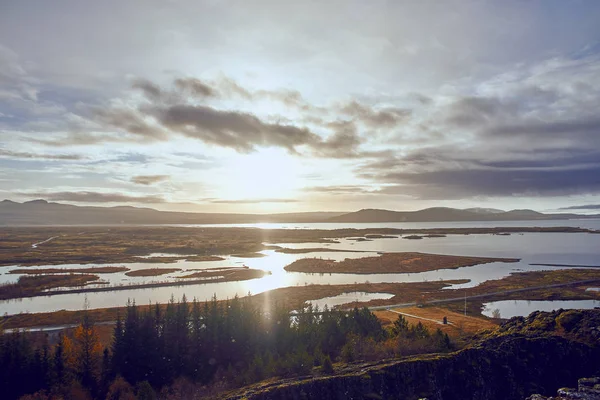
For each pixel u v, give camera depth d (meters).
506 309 182.38
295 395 78.56
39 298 198.12
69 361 98.69
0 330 122.56
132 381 99.44
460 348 100.25
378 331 116.31
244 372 97.38
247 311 119.31
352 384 81.25
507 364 90.31
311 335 112.88
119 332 106.50
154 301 189.50
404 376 85.44
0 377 91.88
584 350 91.69
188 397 89.50
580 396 73.00
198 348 108.06
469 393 85.94
